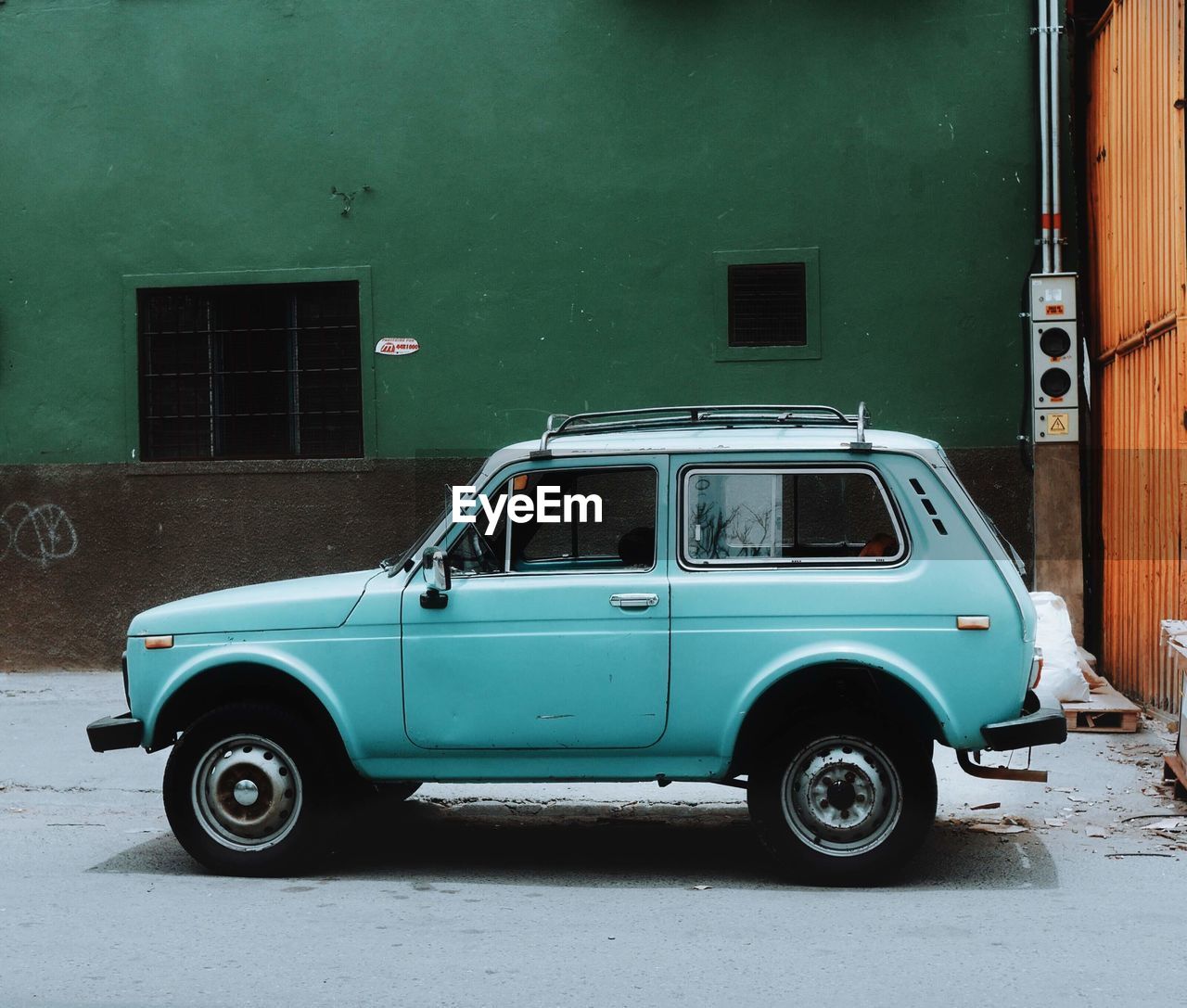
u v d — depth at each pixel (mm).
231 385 12766
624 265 12148
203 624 6562
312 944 5469
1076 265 11812
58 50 12820
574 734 6281
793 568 6273
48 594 12875
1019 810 7840
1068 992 4820
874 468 6328
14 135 12883
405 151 12406
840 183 11906
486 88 12297
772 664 6160
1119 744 9320
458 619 6355
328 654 6441
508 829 7699
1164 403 9531
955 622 6109
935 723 6242
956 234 11797
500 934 5598
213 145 12648
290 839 6539
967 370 11781
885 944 5402
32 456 12891
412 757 6422
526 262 12266
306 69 12516
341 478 12461
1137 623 10344
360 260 12461
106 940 5543
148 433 12820
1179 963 5148
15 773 9102
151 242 12734
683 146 12078
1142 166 10070
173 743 6789
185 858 7074
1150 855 6898
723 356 12016
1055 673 9695
